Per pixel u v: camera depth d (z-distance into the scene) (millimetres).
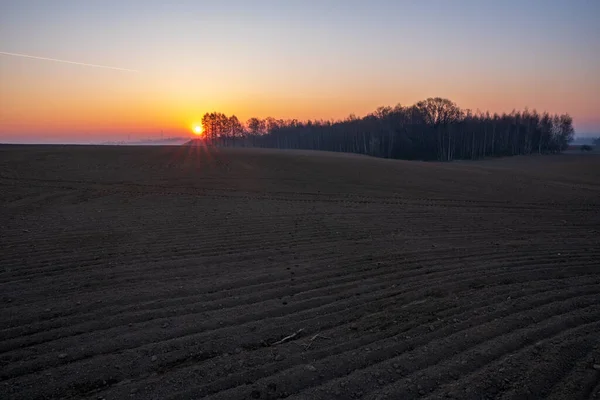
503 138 90750
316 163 37344
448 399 3836
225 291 6949
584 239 11320
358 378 4230
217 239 10961
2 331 5367
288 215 14977
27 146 54750
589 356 4574
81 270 8102
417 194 22031
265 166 34688
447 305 6262
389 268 8344
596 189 24516
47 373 4367
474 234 12000
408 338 5145
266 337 5242
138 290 6961
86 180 25109
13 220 13531
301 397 3922
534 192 23047
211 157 41125
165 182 24953
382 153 84062
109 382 4219
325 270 8195
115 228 12312
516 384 4062
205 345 5004
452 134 85125
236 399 3895
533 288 7035
